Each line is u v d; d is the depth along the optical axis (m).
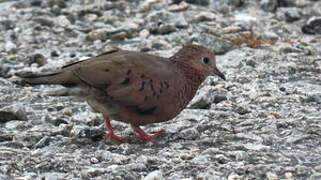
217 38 18.61
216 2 21.88
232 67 17.27
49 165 11.48
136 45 19.14
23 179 10.91
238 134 12.64
